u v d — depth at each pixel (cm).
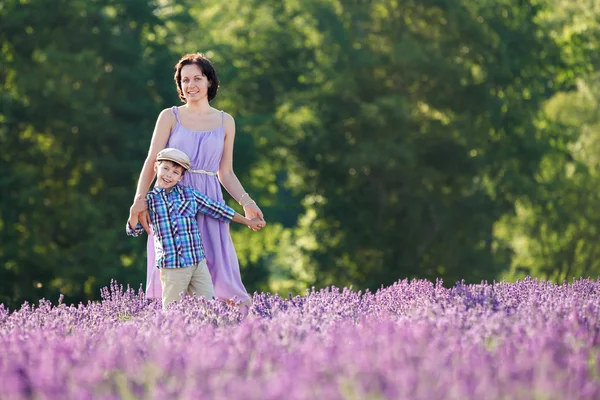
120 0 4228
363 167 4044
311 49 4519
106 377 457
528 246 4203
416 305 778
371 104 4044
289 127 4425
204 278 884
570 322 583
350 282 4166
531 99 4578
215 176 927
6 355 522
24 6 3938
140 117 4081
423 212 4134
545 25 4606
